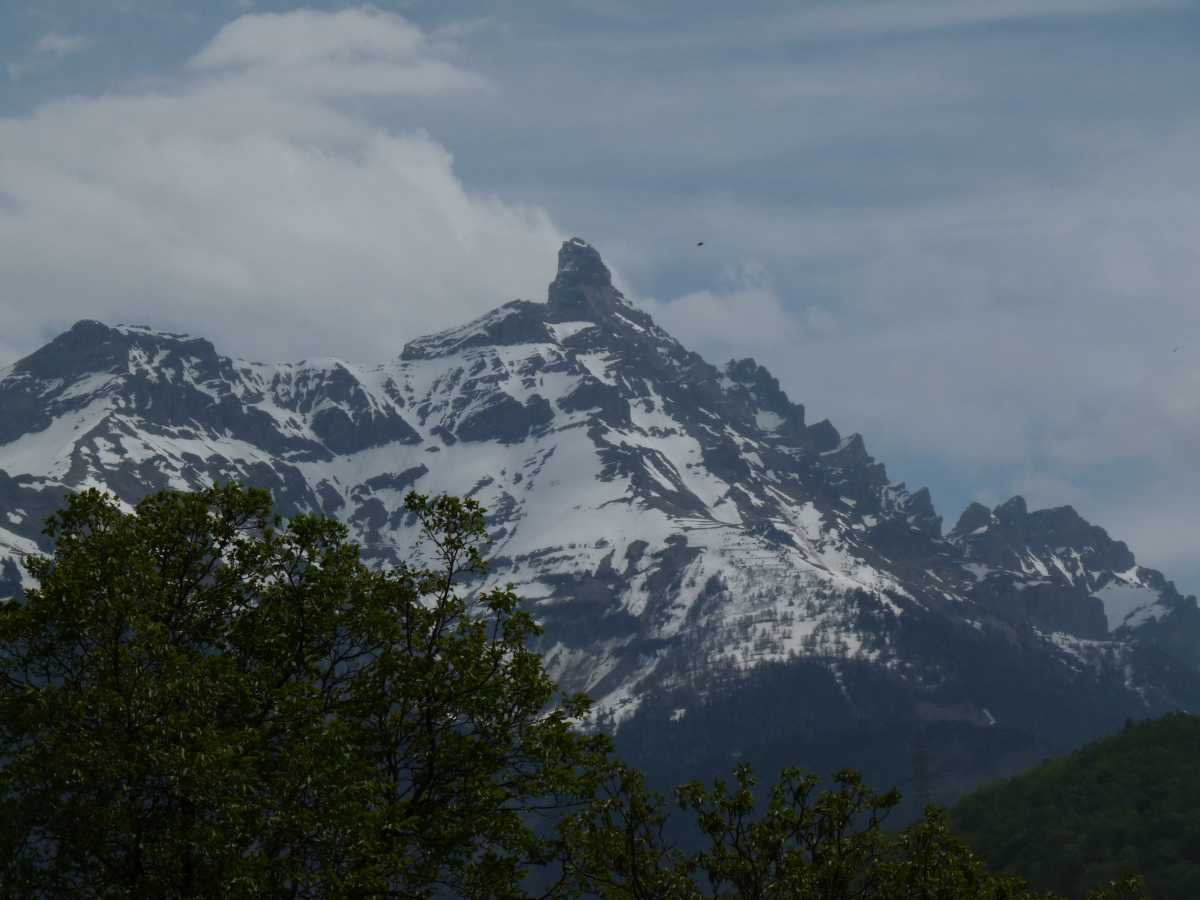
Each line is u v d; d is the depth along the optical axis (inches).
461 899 6176.2
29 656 5969.5
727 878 6397.6
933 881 6491.1
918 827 6692.9
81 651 6082.7
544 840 6358.3
